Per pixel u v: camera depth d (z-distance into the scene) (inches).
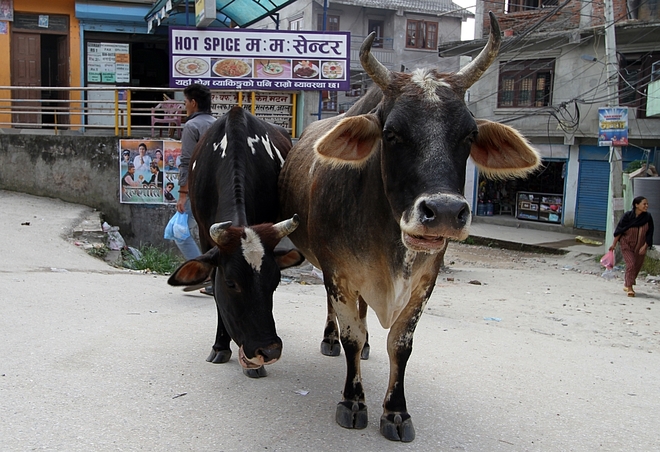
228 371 173.9
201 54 501.4
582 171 785.6
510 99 839.7
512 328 287.4
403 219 115.8
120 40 629.9
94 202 454.9
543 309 347.6
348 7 1231.5
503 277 490.6
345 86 521.7
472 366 193.6
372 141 132.6
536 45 794.2
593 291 428.8
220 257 143.5
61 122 626.2
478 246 745.0
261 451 128.3
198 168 191.6
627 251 410.0
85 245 365.4
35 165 455.8
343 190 144.2
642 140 733.9
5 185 459.2
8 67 597.6
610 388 182.2
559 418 155.6
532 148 129.5
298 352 196.5
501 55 827.4
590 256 634.8
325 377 174.9
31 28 599.8
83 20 607.5
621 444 142.4
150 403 148.5
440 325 254.2
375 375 179.0
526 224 845.2
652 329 304.0
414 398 162.7
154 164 451.2
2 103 601.9
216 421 141.3
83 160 453.7
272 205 194.4
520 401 165.6
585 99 765.3
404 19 1259.8
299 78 515.2
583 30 733.9
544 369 196.7
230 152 178.1
